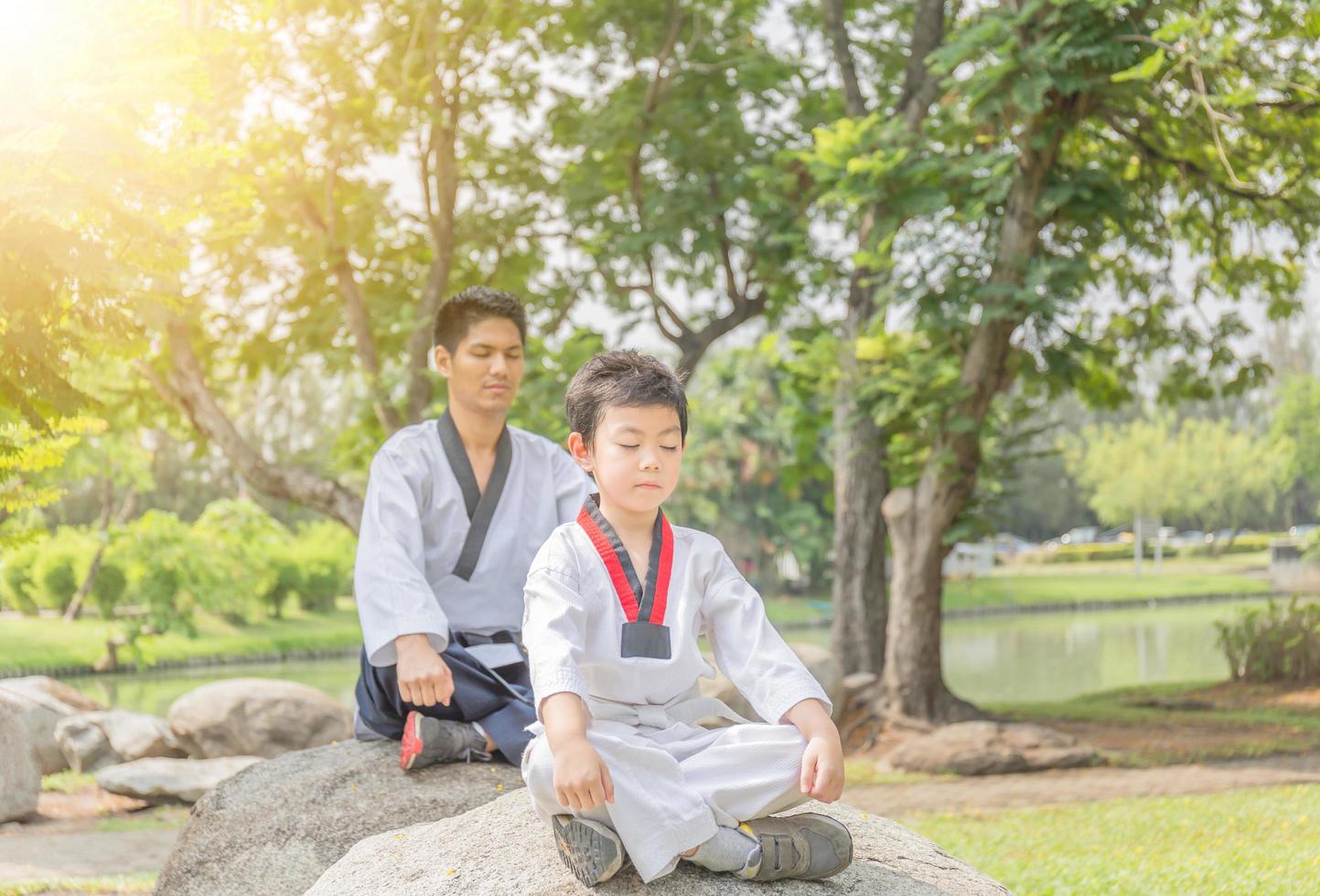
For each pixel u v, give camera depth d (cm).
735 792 220
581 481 402
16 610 3139
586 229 1455
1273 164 1152
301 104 1266
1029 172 1096
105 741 1054
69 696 1170
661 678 233
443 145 1298
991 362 1153
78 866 654
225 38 561
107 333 459
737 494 4406
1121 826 720
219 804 353
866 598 1373
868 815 295
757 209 1415
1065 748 1067
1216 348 1348
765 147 1424
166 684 2303
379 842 270
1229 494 6209
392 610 348
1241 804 770
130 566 2598
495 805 273
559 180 1449
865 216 1193
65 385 432
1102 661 2277
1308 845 614
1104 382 1411
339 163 1276
